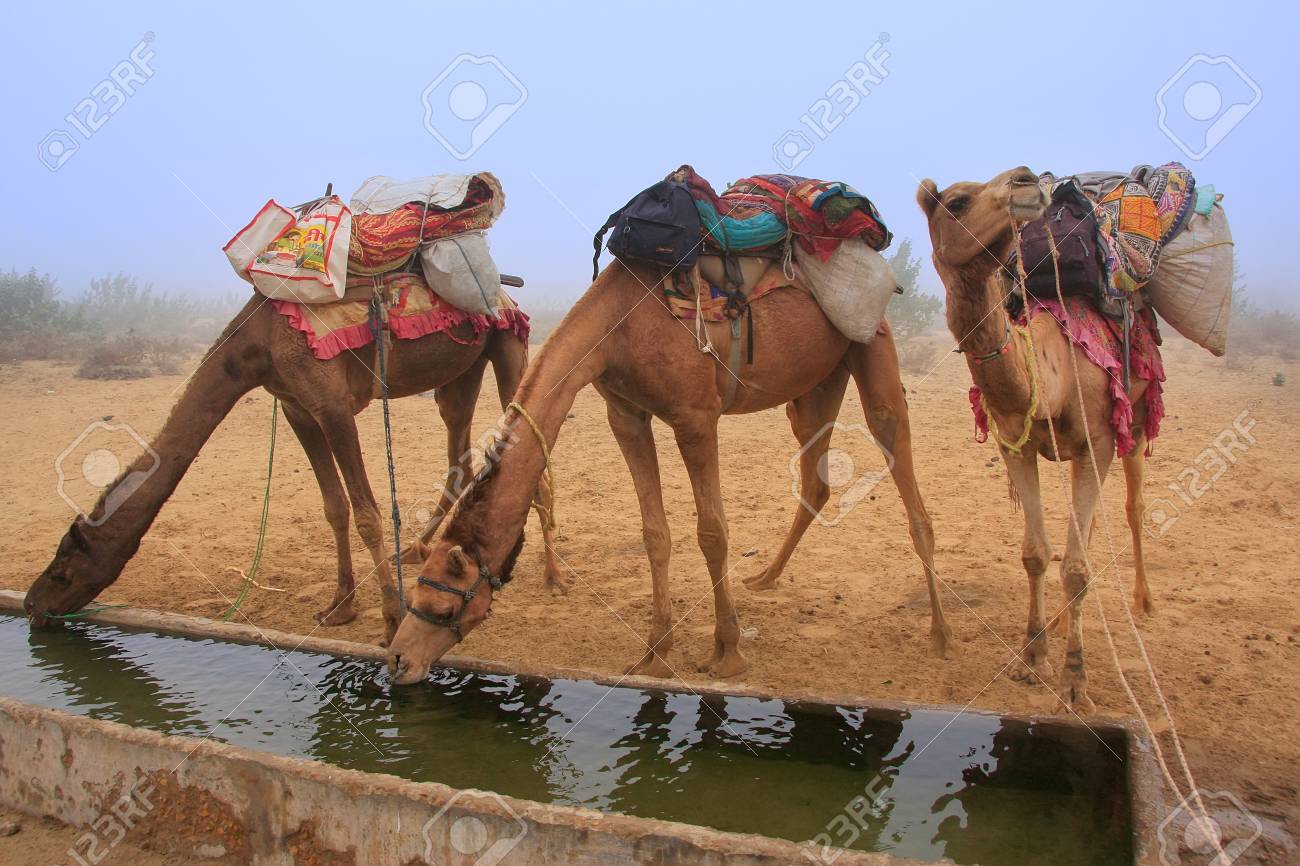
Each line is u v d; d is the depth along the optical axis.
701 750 4.36
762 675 5.45
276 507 9.45
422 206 6.39
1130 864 3.46
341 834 3.58
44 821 4.15
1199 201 5.75
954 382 16.39
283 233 5.91
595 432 12.66
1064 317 5.11
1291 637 5.81
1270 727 4.73
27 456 11.58
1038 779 4.06
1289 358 19.53
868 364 5.88
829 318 5.59
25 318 22.16
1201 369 18.06
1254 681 5.24
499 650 5.96
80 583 5.84
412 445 12.02
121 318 28.91
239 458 11.55
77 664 5.46
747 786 4.07
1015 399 4.82
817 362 5.71
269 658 5.39
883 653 5.74
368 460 11.24
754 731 4.43
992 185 4.37
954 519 8.48
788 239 5.46
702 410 5.20
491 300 6.59
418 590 4.52
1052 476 9.84
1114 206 5.68
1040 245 5.20
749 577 7.11
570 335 4.89
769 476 10.17
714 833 3.18
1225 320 5.76
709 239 5.24
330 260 5.83
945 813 3.83
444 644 4.54
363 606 6.84
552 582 7.02
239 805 3.76
